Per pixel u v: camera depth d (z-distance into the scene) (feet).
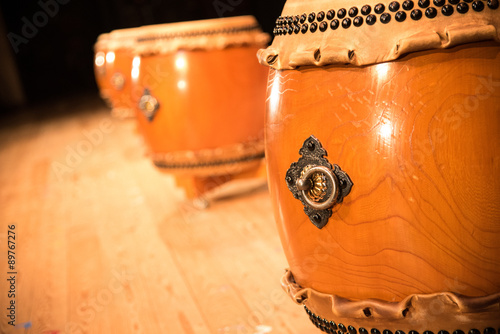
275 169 3.39
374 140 2.91
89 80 33.22
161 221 8.38
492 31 2.69
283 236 3.55
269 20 20.02
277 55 3.34
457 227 2.86
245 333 4.76
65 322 5.50
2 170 14.38
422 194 2.86
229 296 5.53
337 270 3.23
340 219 3.10
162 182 10.87
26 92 32.17
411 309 3.05
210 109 7.57
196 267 6.40
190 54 7.45
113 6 29.45
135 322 5.28
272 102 3.38
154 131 7.89
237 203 8.66
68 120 22.59
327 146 3.06
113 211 9.35
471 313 2.96
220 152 7.77
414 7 2.86
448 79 2.79
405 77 2.85
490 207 2.82
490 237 2.86
